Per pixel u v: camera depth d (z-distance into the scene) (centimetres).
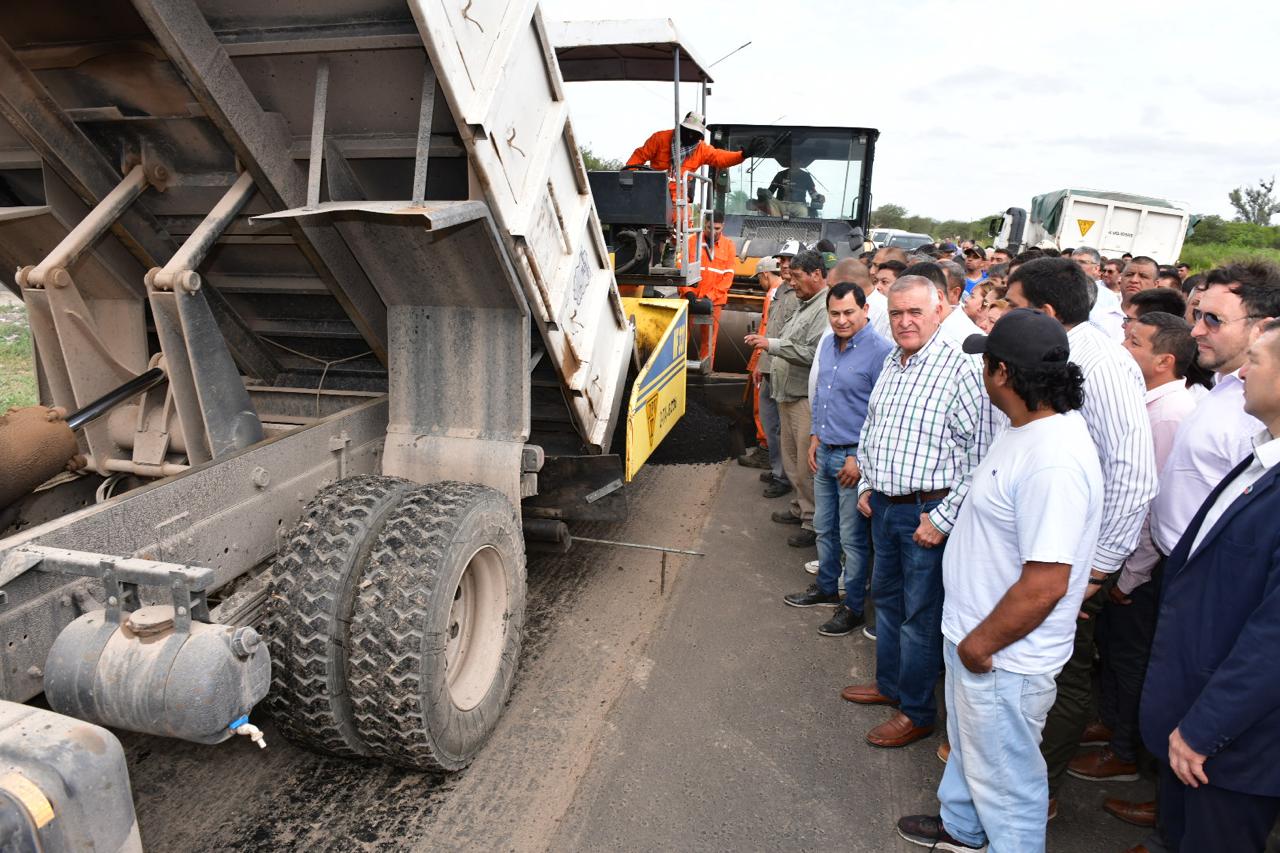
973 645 235
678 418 564
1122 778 325
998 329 227
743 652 408
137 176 309
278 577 272
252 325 397
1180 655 229
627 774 313
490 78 269
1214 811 215
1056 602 222
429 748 277
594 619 436
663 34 512
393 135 296
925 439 312
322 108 274
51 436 278
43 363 335
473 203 275
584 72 601
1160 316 321
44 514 314
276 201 304
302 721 273
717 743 334
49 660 184
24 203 350
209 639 180
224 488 267
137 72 282
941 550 308
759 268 682
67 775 135
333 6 250
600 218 553
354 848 271
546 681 374
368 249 316
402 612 265
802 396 508
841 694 373
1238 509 216
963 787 267
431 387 348
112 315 364
